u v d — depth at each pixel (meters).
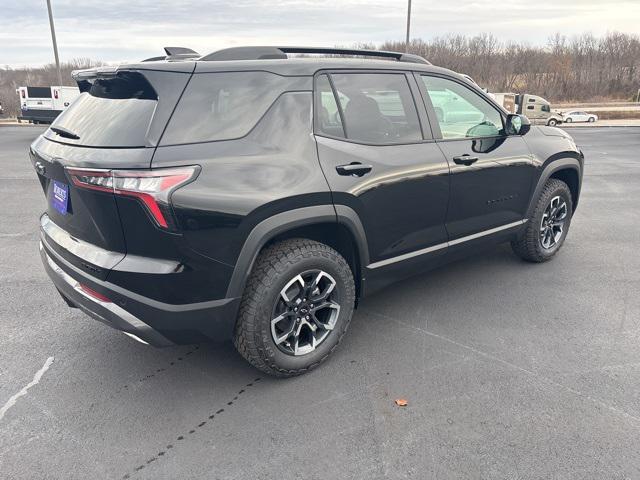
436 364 3.00
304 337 2.97
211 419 2.53
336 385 2.81
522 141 3.99
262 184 2.47
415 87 3.34
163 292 2.33
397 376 2.88
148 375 2.92
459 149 3.46
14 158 11.91
